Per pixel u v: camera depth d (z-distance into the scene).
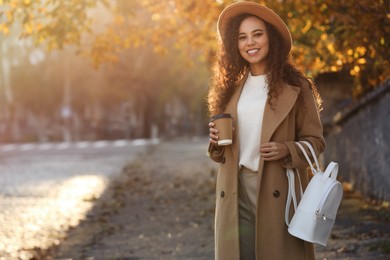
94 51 13.57
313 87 4.62
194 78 66.69
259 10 4.55
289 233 4.42
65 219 12.09
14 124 95.06
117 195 15.81
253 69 4.64
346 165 16.47
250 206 4.52
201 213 12.23
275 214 4.41
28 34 11.91
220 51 4.80
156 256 8.62
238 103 4.56
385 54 10.02
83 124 97.06
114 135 99.25
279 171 4.43
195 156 32.53
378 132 12.08
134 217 12.32
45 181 19.75
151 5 12.80
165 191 16.64
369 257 7.69
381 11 9.45
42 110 82.12
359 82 14.88
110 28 13.56
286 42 4.61
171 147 43.97
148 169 24.33
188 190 16.72
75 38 12.29
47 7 11.80
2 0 11.55
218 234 4.55
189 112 87.50
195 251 8.85
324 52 11.97
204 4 11.92
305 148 4.39
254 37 4.57
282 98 4.45
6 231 10.72
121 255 8.75
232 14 4.66
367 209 11.38
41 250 9.11
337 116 17.02
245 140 4.50
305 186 4.48
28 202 14.52
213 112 4.67
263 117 4.44
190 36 13.69
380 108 11.84
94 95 73.50
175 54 24.12
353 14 9.58
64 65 73.62
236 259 4.48
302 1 10.02
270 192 4.42
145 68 61.78
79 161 29.97
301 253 4.45
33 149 44.16
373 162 12.65
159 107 75.56
